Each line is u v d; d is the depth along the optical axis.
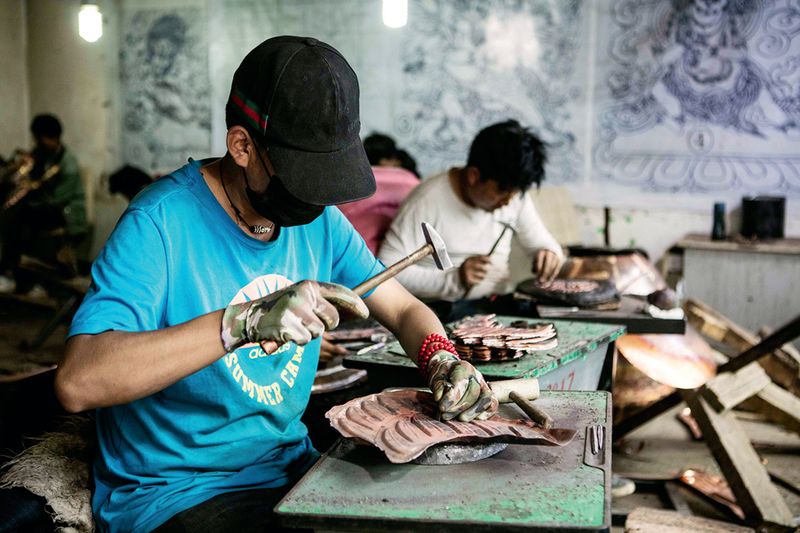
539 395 1.95
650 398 3.85
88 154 8.08
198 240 1.75
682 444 4.16
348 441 1.70
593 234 6.38
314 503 1.42
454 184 3.75
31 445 1.98
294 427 1.98
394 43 6.68
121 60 7.73
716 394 3.29
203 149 7.59
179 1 7.38
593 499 1.41
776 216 5.77
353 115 1.67
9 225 7.06
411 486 1.48
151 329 1.66
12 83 8.27
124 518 1.74
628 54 6.15
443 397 1.65
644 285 3.81
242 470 1.84
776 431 4.30
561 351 2.47
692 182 6.15
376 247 4.26
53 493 1.82
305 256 1.96
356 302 1.50
